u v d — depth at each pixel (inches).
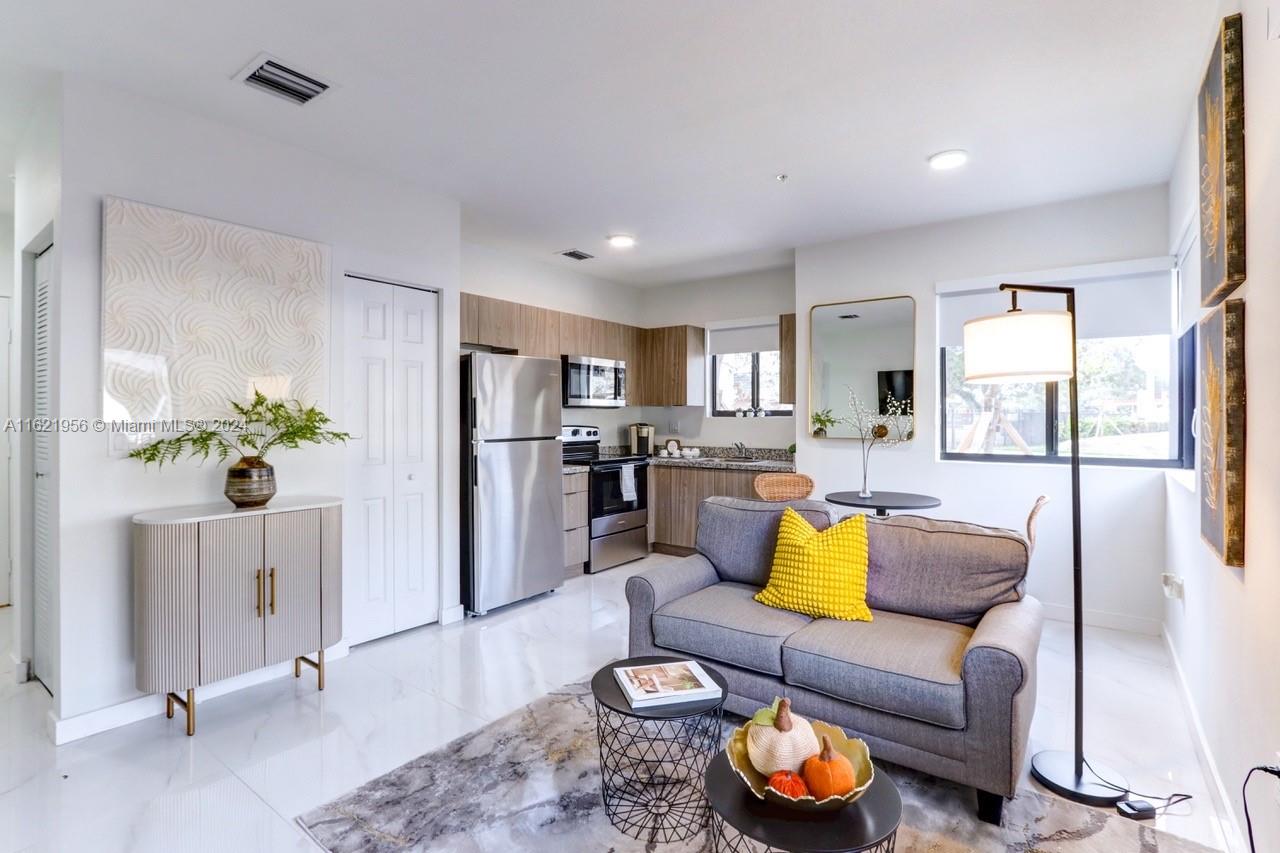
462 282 187.3
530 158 126.3
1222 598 78.1
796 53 89.7
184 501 106.2
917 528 104.3
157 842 72.5
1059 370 82.5
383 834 73.8
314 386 122.7
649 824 75.4
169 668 94.6
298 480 121.4
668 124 111.8
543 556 172.7
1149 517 141.2
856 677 82.0
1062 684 115.0
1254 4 61.4
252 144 114.5
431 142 119.0
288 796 81.4
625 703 71.7
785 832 50.3
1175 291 138.9
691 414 247.8
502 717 103.0
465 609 156.5
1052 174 133.4
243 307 112.3
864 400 176.7
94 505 96.7
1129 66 92.8
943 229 165.2
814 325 185.3
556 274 219.0
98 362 96.9
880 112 107.3
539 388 172.1
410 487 142.8
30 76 95.1
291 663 121.2
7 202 143.1
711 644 96.2
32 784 83.8
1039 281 152.2
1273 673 57.0
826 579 99.9
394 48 88.7
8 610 153.3
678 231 175.0
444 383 148.6
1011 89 99.6
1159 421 142.0
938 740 77.2
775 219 163.3
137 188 100.7
